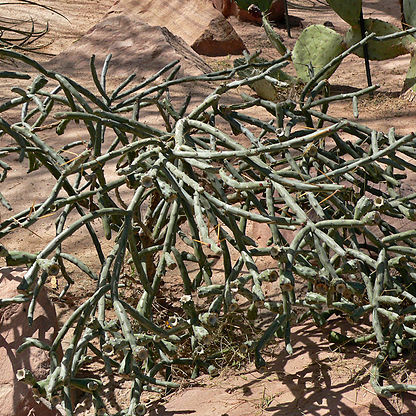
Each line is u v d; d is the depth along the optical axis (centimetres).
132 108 263
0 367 215
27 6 793
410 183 322
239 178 234
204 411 209
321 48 511
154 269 273
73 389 226
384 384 210
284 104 254
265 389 216
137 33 574
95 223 337
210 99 235
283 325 216
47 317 229
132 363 189
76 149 406
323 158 251
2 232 219
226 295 198
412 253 210
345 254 186
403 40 512
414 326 229
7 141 412
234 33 648
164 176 208
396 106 487
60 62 567
